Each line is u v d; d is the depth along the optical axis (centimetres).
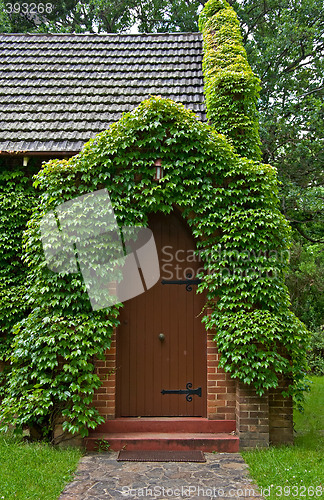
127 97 772
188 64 873
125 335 644
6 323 639
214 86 683
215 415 605
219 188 606
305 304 1374
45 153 650
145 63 878
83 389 558
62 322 566
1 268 657
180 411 633
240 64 700
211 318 600
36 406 564
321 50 1662
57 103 766
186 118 605
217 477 482
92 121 720
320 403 874
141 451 563
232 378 610
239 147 657
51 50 931
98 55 906
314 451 562
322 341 1298
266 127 1432
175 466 517
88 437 575
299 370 599
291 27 1498
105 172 604
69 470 488
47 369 583
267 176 610
